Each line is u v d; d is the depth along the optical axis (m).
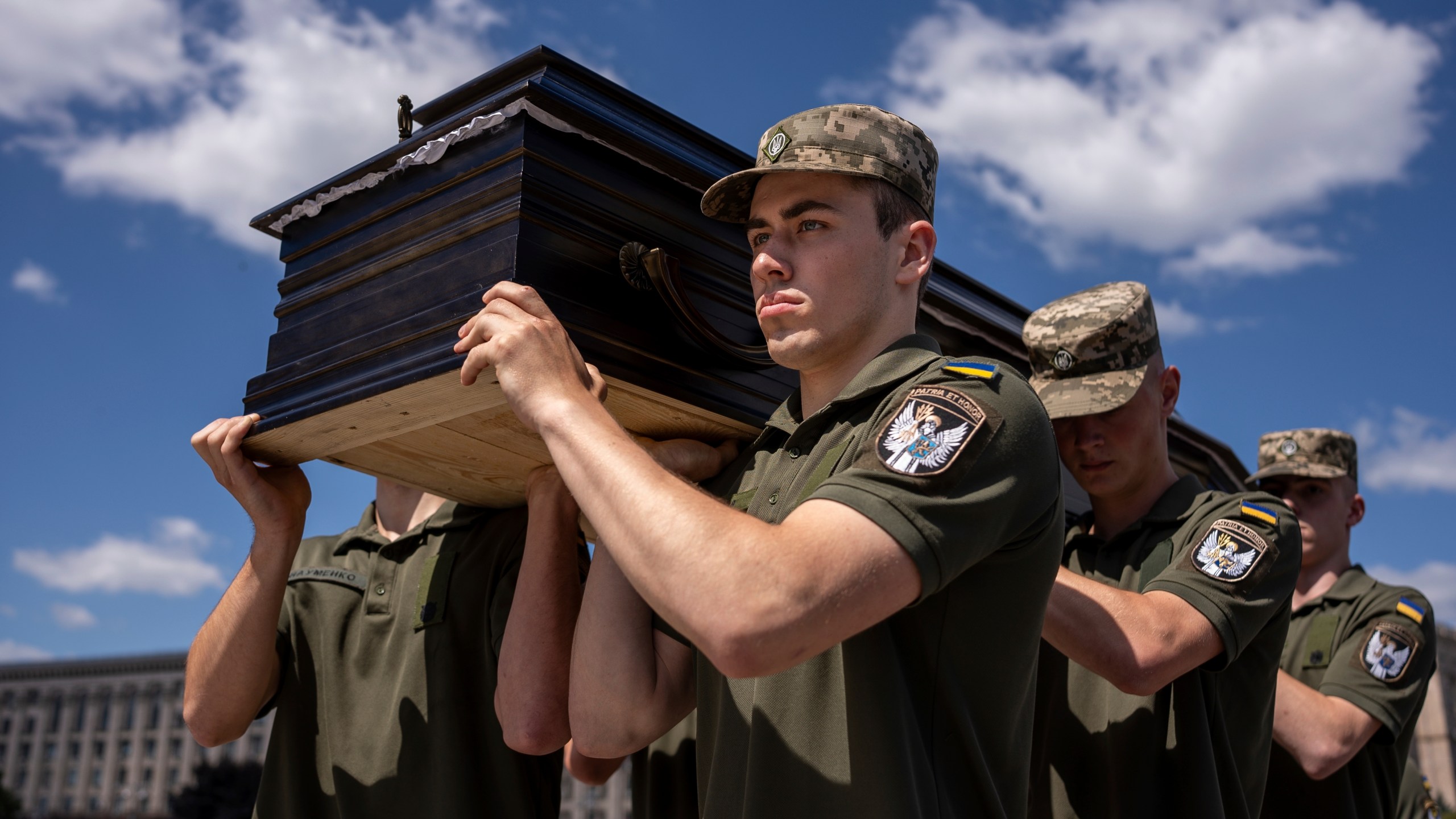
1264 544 2.31
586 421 1.48
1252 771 2.46
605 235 1.82
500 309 1.61
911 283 1.79
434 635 2.35
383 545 2.56
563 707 2.05
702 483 2.02
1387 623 3.19
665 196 1.94
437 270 1.80
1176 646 2.13
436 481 2.29
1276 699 2.97
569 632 2.09
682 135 2.01
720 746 1.63
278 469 2.21
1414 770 4.23
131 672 61.81
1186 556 2.33
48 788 60.72
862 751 1.46
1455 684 41.22
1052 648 2.51
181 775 58.28
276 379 2.02
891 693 1.49
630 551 1.37
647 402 1.88
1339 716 2.97
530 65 1.85
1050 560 1.59
